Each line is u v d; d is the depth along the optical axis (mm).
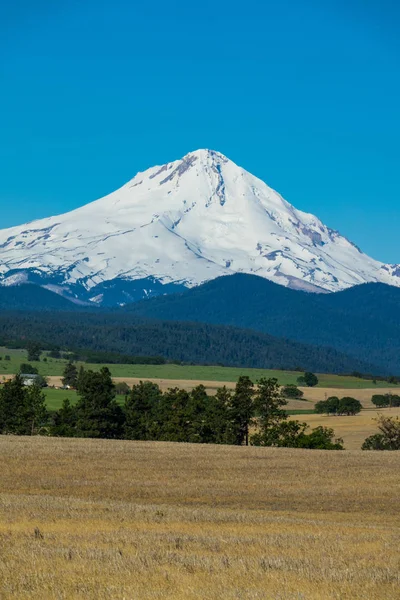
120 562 27281
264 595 23109
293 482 70562
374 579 25672
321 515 53156
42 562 27188
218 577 25438
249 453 94375
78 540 32781
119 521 40594
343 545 34406
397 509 57688
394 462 87562
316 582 25078
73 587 23625
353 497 63094
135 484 66875
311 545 33906
